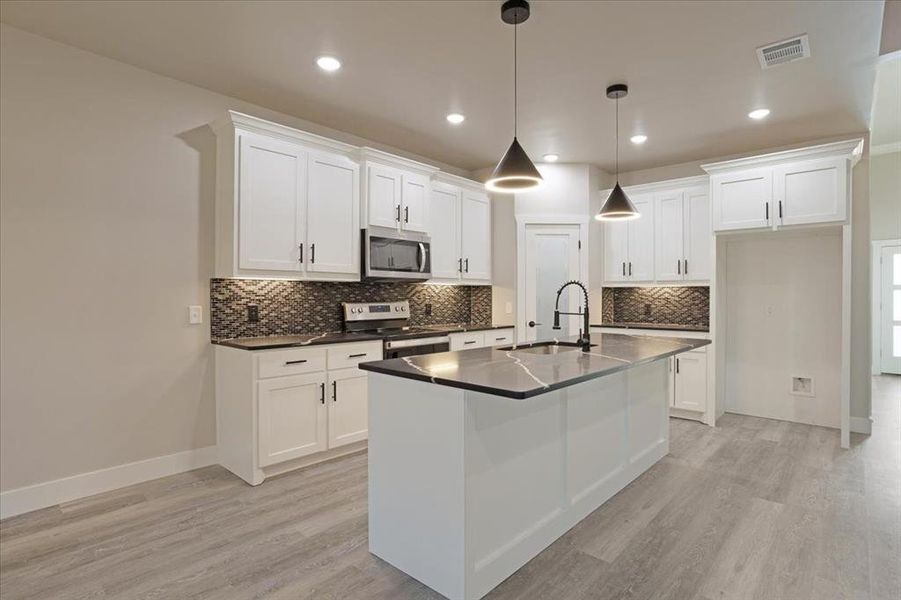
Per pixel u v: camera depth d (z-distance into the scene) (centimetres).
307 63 305
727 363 505
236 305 360
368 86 336
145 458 318
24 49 272
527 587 204
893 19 261
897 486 306
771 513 270
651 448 343
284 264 347
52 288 283
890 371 728
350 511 273
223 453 342
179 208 331
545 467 236
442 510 197
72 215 289
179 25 262
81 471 293
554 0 236
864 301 424
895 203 706
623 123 405
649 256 517
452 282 500
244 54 293
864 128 414
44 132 279
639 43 278
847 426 385
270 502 285
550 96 351
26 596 197
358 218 398
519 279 527
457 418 191
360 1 239
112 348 304
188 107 334
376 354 381
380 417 226
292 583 206
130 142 310
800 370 464
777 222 420
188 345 337
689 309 528
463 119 396
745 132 425
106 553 229
